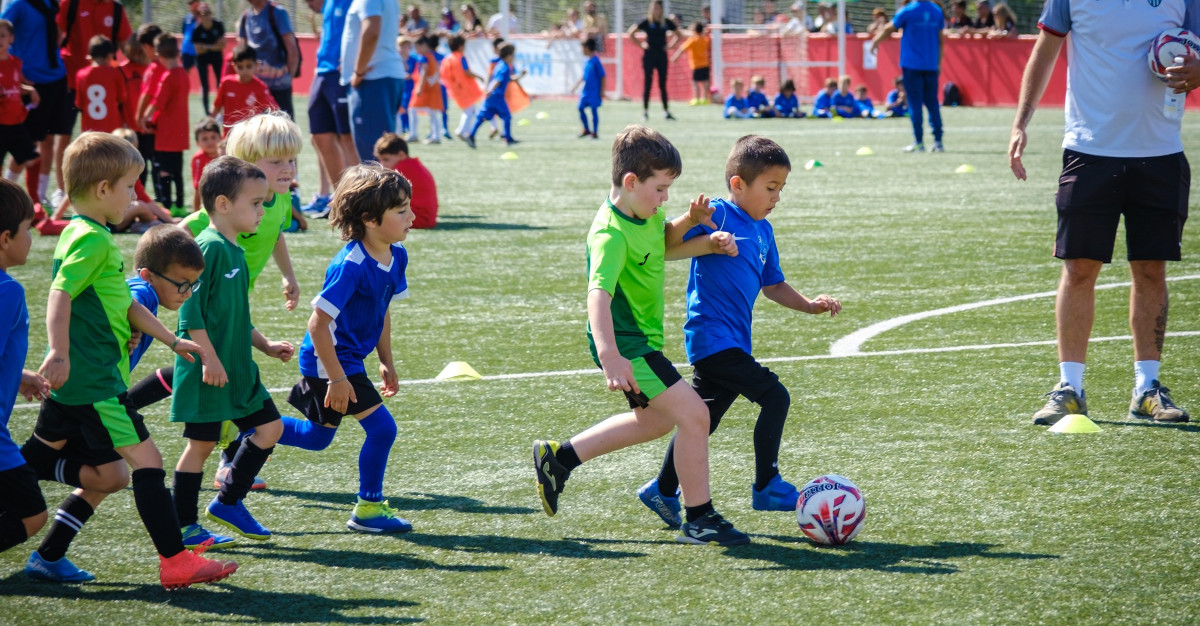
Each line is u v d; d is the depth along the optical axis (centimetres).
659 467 870
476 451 909
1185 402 996
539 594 641
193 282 703
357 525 750
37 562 670
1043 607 607
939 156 3153
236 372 735
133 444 664
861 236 1919
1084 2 952
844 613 604
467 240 1914
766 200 759
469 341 1266
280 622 609
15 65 1973
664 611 613
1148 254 950
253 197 743
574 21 6128
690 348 756
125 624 609
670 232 734
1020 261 1684
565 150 3516
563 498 809
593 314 689
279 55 2542
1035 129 3847
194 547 716
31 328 1329
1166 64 912
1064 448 884
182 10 6431
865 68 5556
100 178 666
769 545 712
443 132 4219
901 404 1013
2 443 618
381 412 764
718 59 5781
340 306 740
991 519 741
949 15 5791
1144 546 688
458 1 6800
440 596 641
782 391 741
